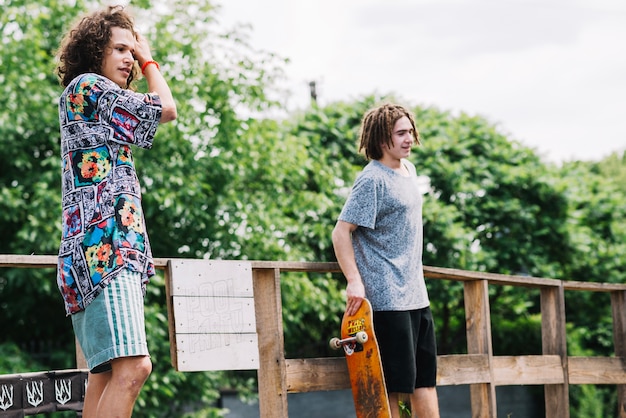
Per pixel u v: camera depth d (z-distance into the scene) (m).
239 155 11.04
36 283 10.08
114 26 2.98
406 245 3.86
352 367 3.77
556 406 5.26
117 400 2.73
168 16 11.11
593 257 15.57
